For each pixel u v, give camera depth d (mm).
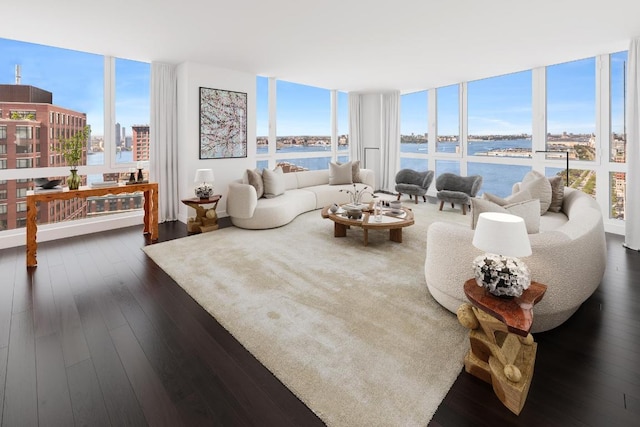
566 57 4930
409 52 4684
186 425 1507
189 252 3854
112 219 4941
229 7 3195
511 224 1652
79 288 2934
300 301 2646
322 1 3088
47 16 3359
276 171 5711
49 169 4430
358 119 8258
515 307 1659
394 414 1544
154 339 2176
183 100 5145
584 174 5105
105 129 4848
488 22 3602
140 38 4035
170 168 5324
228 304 2607
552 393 1679
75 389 1729
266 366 1896
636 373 1814
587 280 2182
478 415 1549
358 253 3809
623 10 3297
